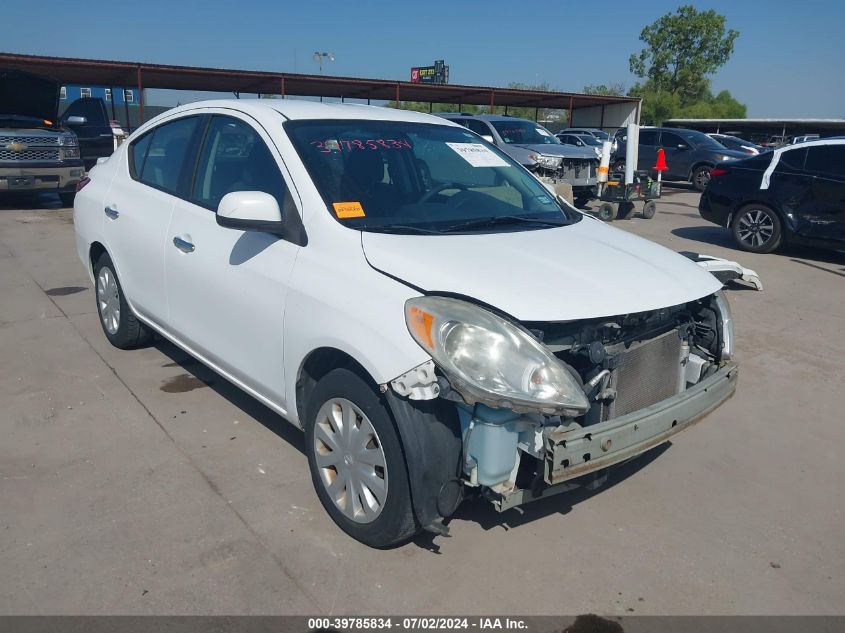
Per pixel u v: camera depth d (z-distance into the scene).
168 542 2.98
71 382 4.59
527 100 30.56
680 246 10.19
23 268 7.71
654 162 19.67
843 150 8.79
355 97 29.12
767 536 3.23
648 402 3.09
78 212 5.24
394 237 3.04
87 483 3.41
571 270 2.94
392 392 2.62
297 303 3.06
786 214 9.26
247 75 22.39
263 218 3.13
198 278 3.75
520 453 2.66
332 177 3.31
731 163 9.97
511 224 3.51
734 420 4.46
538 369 2.51
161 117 4.58
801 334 6.18
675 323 3.23
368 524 2.91
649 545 3.12
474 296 2.63
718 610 2.74
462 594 2.75
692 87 70.75
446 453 2.64
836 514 3.43
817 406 4.70
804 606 2.78
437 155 3.85
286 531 3.08
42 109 13.14
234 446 3.81
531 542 3.10
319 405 3.06
